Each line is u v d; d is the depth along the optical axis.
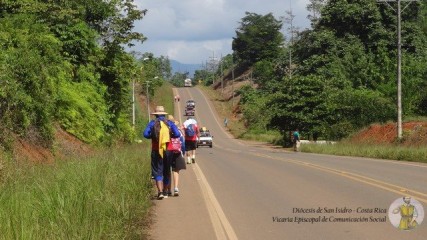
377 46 71.38
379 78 60.22
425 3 80.88
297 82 51.88
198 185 14.09
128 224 7.49
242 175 16.59
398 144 28.84
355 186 12.83
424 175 15.30
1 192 7.89
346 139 41.06
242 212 9.74
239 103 112.94
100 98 25.22
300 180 14.52
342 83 62.81
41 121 15.95
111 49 27.98
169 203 10.90
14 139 13.39
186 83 160.00
